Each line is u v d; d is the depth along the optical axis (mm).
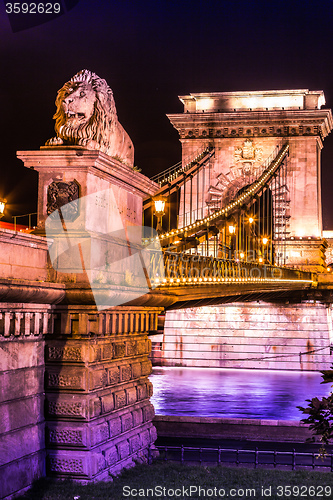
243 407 32219
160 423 26984
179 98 75188
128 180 18266
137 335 18578
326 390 39875
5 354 13805
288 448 24172
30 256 15125
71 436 15039
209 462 18969
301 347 55562
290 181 71750
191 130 73062
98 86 16938
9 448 13688
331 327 58219
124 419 16984
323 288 55812
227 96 74312
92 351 15406
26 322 14430
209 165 72438
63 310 15453
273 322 56469
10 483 13547
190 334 57312
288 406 32812
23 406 14414
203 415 29219
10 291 13047
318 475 16812
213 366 56250
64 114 16516
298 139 71688
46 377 15375
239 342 56438
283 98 73625
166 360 57219
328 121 73500
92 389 15398
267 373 51438
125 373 17422
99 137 16953
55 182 16172
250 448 23719
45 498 13547
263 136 72125
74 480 14906
